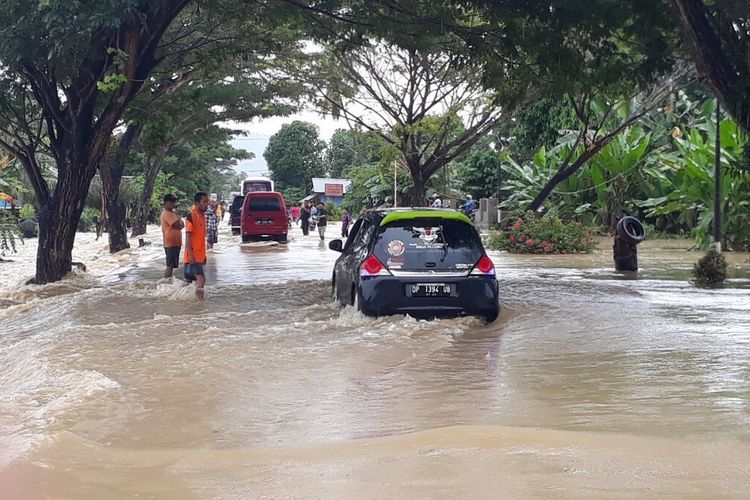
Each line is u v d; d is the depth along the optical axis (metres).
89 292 13.82
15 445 4.97
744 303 11.40
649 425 5.31
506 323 9.74
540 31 13.43
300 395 6.41
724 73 10.82
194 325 9.88
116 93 15.66
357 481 4.31
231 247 29.48
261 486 4.27
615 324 9.49
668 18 12.41
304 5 14.84
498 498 4.00
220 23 16.86
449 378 6.94
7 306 13.82
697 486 4.14
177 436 5.33
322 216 31.72
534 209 28.23
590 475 4.32
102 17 11.90
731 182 23.34
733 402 5.88
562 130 34.94
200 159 55.62
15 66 14.85
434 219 10.04
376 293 9.70
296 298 12.95
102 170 27.88
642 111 26.58
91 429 5.48
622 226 17.66
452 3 13.62
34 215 44.69
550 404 5.96
